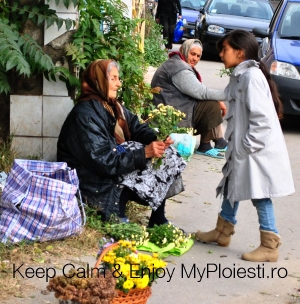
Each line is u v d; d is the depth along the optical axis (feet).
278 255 15.79
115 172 15.93
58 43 18.57
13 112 18.94
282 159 15.17
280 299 13.93
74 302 11.50
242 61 15.40
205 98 23.58
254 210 19.33
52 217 14.64
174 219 18.13
